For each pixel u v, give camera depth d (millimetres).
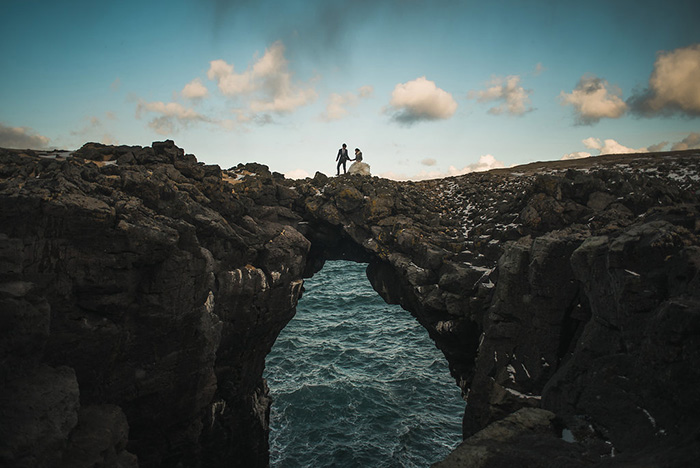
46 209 11312
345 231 26297
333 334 43188
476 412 17156
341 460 23719
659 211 14273
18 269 9594
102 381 12875
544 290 15594
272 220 25875
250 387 22453
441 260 22344
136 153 21375
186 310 14656
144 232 13008
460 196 31500
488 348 17281
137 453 15141
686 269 9852
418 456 24141
